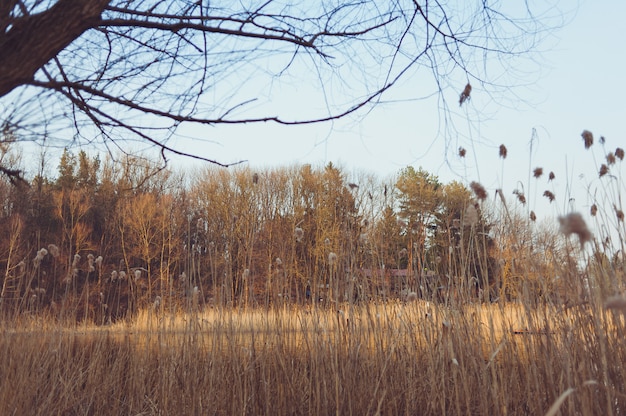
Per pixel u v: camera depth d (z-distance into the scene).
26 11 1.92
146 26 2.20
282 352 4.67
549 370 3.45
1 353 4.76
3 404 4.29
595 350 3.42
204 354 4.86
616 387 3.31
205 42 2.41
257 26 2.44
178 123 2.31
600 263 3.35
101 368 5.15
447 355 4.12
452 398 4.20
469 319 4.03
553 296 3.72
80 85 2.01
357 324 4.60
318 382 4.34
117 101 2.12
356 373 4.42
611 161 3.59
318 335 4.51
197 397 4.69
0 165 2.08
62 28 1.95
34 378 4.72
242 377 4.73
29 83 1.82
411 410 4.29
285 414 4.45
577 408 3.21
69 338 5.35
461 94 2.79
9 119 1.81
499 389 3.95
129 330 5.68
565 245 3.54
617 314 3.33
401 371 4.49
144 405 5.14
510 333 3.90
